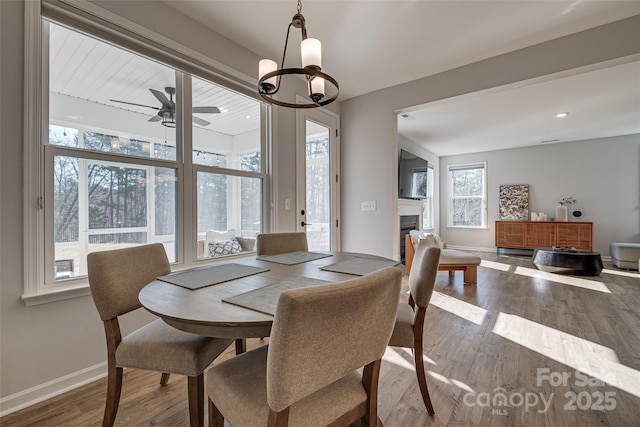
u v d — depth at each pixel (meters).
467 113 4.40
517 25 2.35
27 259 1.57
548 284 3.96
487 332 2.44
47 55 1.66
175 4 2.12
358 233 3.83
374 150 3.68
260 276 1.44
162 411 1.50
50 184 1.67
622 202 5.75
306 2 2.09
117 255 1.38
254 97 2.80
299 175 3.28
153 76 2.16
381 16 2.24
